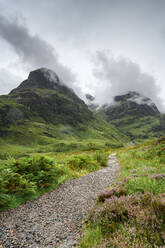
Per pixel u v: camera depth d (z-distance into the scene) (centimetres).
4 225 455
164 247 252
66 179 991
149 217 348
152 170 900
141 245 281
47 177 827
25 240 385
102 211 443
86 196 686
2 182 614
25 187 670
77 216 503
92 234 369
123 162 1627
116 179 927
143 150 2191
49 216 512
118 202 457
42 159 923
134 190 578
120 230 343
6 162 814
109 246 298
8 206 572
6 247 358
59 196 697
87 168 1357
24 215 520
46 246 360
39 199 662
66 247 349
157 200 401
